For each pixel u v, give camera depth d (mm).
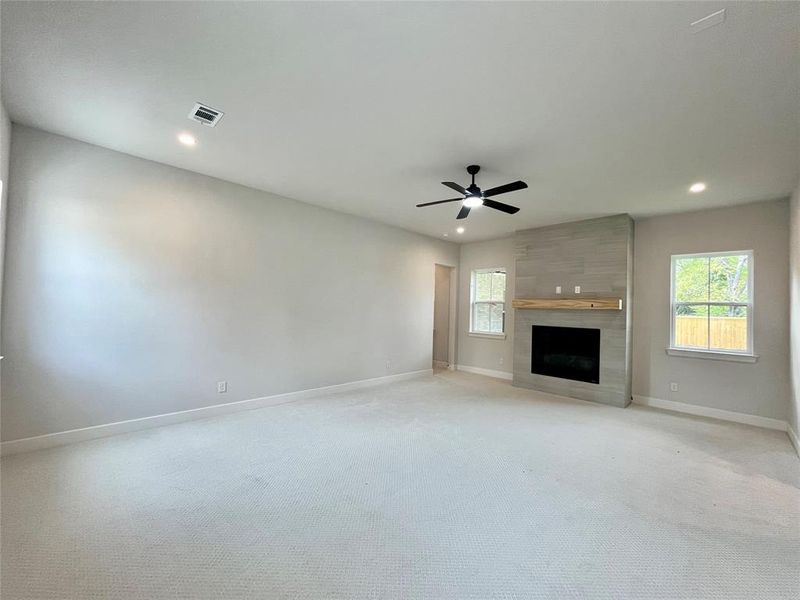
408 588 1640
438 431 3691
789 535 2076
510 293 6637
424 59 1983
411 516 2197
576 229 5344
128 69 2133
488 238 6852
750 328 4258
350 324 5438
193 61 2049
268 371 4500
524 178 3650
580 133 2742
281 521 2121
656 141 2818
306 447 3219
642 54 1880
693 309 4676
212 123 2768
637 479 2725
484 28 1737
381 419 4047
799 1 1511
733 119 2471
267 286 4473
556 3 1580
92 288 3254
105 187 3301
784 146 2818
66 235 3121
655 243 4938
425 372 6699
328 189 4266
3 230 2754
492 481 2654
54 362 3078
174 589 1603
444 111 2514
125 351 3438
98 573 1681
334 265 5203
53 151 3045
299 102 2451
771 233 4113
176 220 3730
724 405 4336
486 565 1795
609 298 4949
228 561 1782
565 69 2029
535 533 2055
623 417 4309
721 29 1688
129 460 2877
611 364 4902
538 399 5090
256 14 1689
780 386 3992
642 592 1645
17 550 1813
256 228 4352
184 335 3807
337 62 2027
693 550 1936
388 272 6000
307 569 1740
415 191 4254
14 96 2449
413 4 1604
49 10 1668
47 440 3053
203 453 3045
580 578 1722
